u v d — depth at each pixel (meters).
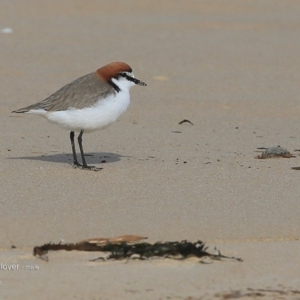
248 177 13.04
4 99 19.83
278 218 10.91
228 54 26.34
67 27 31.27
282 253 9.67
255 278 8.87
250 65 24.67
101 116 13.14
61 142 15.84
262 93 21.09
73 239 9.99
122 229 10.35
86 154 14.81
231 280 8.80
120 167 13.65
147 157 14.58
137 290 8.49
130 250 9.55
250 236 10.25
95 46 27.41
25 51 26.20
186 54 26.20
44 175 12.95
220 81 22.39
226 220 10.79
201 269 9.11
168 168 13.62
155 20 33.41
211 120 18.22
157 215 10.94
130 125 17.56
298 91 21.36
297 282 8.77
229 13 35.53
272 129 17.42
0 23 31.58
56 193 11.91
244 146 15.74
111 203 11.45
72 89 13.27
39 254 9.46
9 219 10.67
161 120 18.14
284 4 38.16
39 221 10.62
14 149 15.04
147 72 23.36
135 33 30.20
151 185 12.45
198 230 10.39
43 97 20.16
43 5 36.78
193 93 20.94
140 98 20.31
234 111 19.16
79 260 9.36
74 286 8.59
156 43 28.16
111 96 13.19
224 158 14.55
